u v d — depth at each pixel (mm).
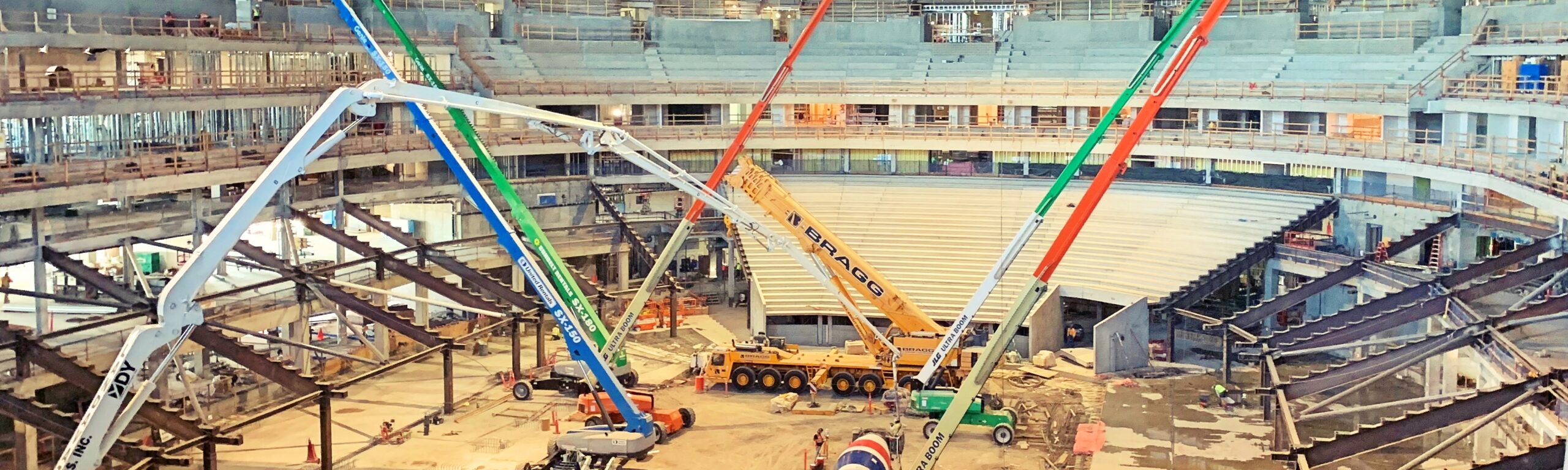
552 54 89188
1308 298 66375
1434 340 46250
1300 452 39688
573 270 69750
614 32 94062
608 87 86312
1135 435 51906
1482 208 65125
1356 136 77062
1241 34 87938
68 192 54938
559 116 44156
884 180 84875
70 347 52188
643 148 49875
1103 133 44969
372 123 80188
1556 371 37781
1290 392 47188
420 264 67125
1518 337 48219
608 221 82812
